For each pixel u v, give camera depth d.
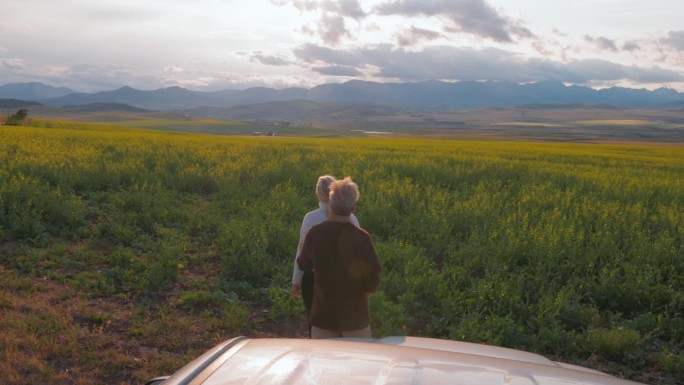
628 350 6.52
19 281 7.95
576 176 23.34
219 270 9.34
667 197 18.48
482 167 24.59
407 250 9.83
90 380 5.21
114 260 9.22
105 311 7.17
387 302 7.43
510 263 9.67
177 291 8.16
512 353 2.89
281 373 1.92
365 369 1.96
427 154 32.78
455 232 12.30
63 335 6.20
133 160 20.28
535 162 30.83
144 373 5.44
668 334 7.22
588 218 13.28
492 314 7.11
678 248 11.01
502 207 14.67
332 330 4.57
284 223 11.75
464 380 1.86
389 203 13.94
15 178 14.33
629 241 11.28
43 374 5.27
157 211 12.78
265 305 7.86
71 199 13.23
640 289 8.30
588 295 8.45
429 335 6.95
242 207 13.99
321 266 4.58
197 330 6.72
